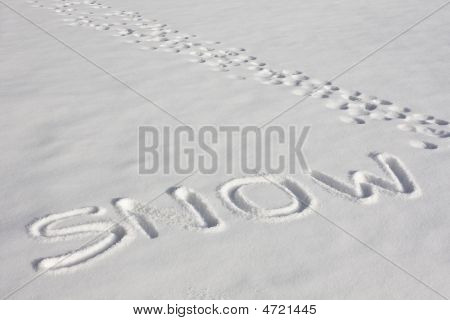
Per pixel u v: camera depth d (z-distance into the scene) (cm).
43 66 287
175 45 330
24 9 418
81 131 212
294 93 254
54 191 170
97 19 392
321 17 397
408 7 417
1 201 164
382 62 294
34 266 135
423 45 321
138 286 129
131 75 276
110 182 176
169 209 161
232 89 259
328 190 171
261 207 162
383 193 169
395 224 153
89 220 155
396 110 233
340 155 195
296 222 154
